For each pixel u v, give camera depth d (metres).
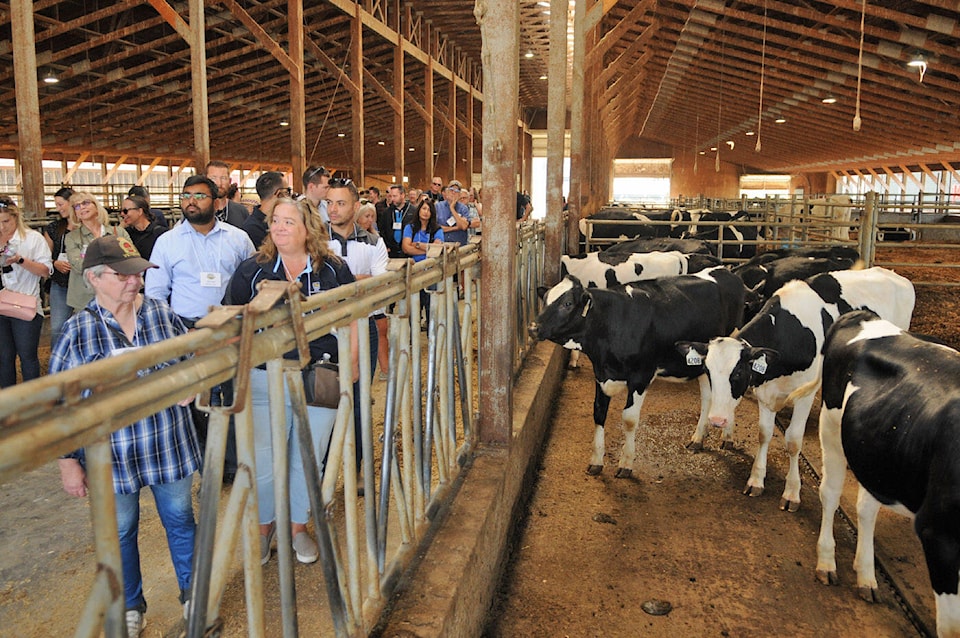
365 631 2.21
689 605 3.56
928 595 3.62
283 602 1.80
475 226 9.45
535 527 4.39
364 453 2.38
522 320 6.23
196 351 1.41
